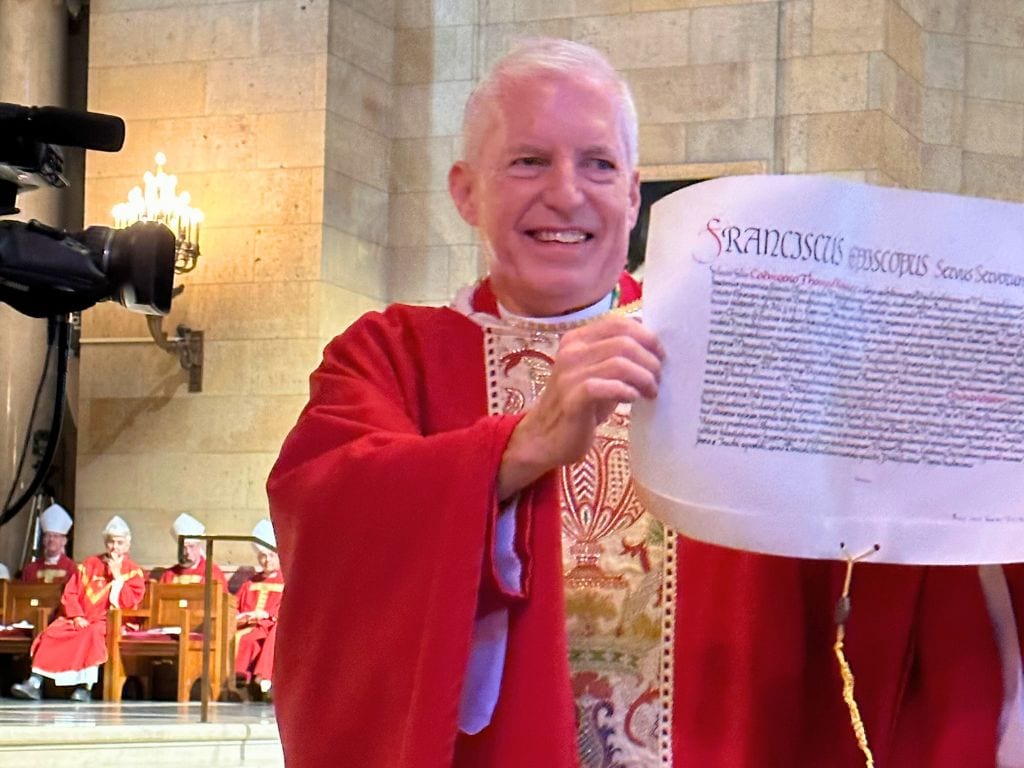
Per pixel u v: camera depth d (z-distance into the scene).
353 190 11.65
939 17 11.52
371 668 2.04
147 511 11.55
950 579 2.16
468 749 2.04
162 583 10.54
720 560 2.30
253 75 11.54
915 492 1.99
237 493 11.38
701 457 1.96
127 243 2.36
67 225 12.59
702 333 1.95
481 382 2.40
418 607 2.01
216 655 10.26
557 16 11.64
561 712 2.00
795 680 2.19
